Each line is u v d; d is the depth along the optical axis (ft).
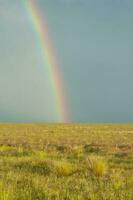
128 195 35.47
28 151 80.89
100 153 80.33
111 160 66.44
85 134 162.71
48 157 70.33
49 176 46.26
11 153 77.66
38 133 172.76
